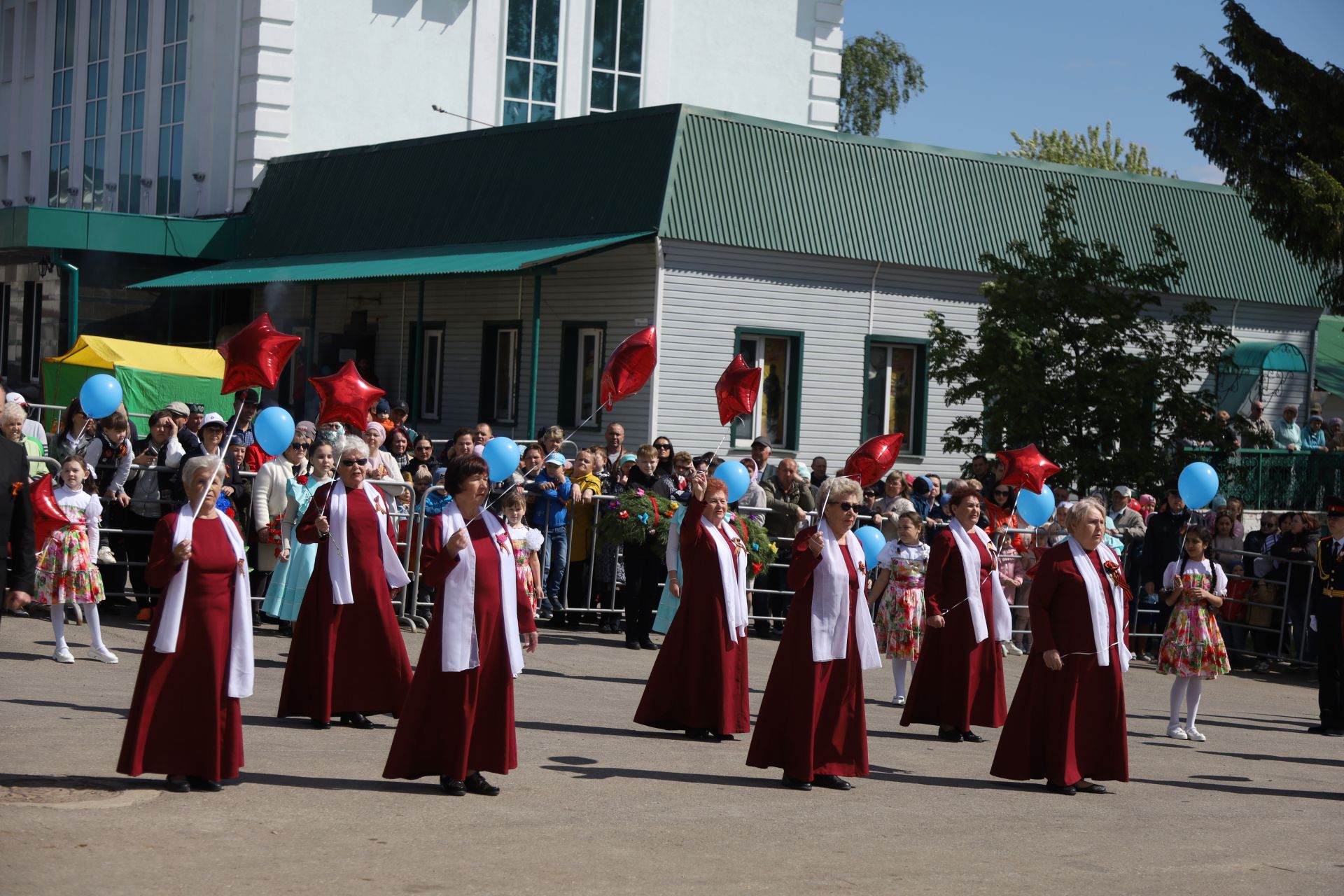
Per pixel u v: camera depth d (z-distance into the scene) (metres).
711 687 10.02
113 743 8.49
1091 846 7.63
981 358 18.61
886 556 12.29
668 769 8.96
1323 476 23.50
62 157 35.59
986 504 16.06
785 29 34.09
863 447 10.67
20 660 11.05
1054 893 6.61
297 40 28.89
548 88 31.70
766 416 21.61
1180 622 11.55
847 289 22.00
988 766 9.88
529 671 12.44
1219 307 25.28
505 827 7.22
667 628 11.38
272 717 9.79
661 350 20.47
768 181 21.17
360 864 6.38
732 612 10.09
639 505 13.84
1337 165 21.45
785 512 15.66
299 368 26.84
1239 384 25.39
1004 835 7.77
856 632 8.76
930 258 22.45
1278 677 16.14
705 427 20.94
